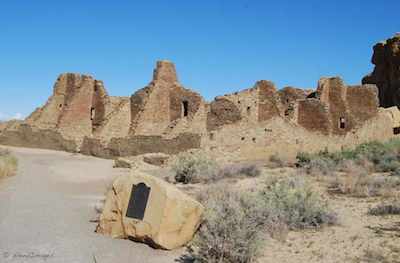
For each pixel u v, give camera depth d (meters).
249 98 37.62
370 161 26.78
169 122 38.69
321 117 38.66
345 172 23.42
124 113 39.03
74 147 39.66
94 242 10.42
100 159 34.22
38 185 19.67
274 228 11.11
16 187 18.56
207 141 30.25
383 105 56.41
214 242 8.89
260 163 29.36
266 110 38.16
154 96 37.94
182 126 33.88
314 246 9.99
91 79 43.16
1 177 21.28
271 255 9.38
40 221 12.36
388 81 56.16
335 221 12.07
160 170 26.66
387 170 23.48
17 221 12.21
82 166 28.66
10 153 32.09
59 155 36.31
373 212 13.16
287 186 14.31
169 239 10.04
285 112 40.06
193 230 10.49
